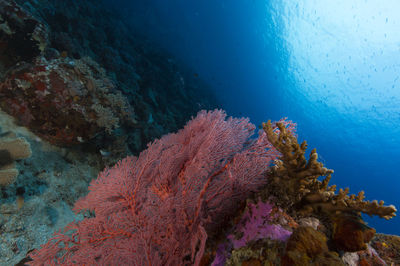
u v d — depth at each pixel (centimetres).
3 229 333
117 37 1184
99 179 246
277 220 172
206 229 217
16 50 484
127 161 255
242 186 221
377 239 166
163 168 252
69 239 241
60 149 494
